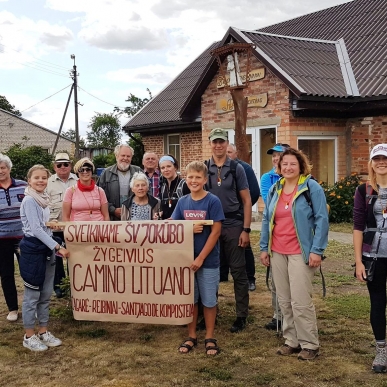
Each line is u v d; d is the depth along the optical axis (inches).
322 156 556.7
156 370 182.9
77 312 215.5
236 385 169.0
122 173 263.1
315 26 754.2
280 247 192.1
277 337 212.7
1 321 242.7
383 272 175.8
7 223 235.0
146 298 205.3
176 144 761.6
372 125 540.7
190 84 813.9
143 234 203.2
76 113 1560.0
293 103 519.8
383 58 565.0
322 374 174.7
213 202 199.6
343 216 524.4
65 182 279.9
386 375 173.5
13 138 1939.0
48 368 187.3
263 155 562.3
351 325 224.8
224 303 262.4
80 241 211.3
